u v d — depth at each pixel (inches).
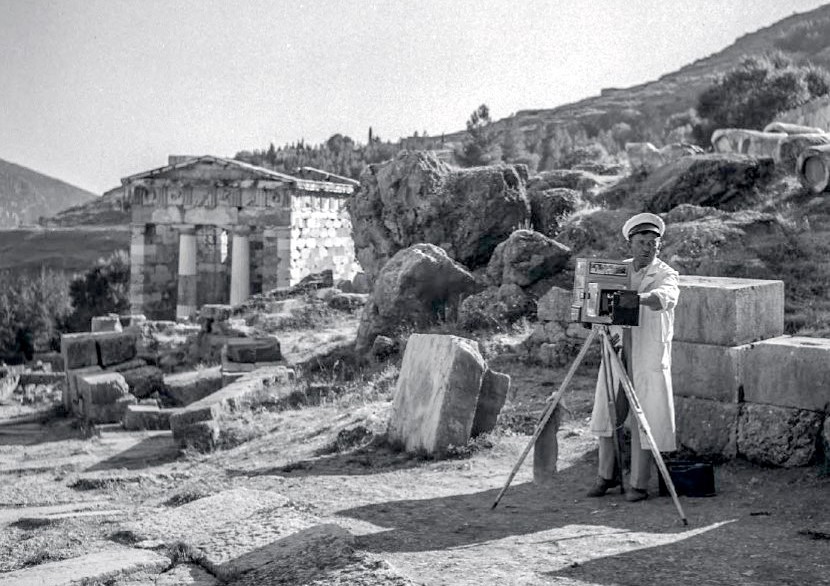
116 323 1120.2
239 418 617.6
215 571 253.1
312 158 6643.7
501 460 400.8
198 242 2274.9
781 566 229.6
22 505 450.0
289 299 1176.2
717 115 1956.2
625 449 365.1
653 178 823.7
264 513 303.6
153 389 841.5
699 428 365.1
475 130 2913.4
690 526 273.0
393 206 869.8
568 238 759.7
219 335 1031.0
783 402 346.3
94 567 259.1
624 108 7381.9
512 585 220.1
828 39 6668.3
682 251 632.4
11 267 5905.5
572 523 284.0
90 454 616.4
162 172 2046.0
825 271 588.1
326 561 242.2
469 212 837.2
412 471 396.5
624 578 223.0
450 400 420.5
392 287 748.6
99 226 6840.6
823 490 311.4
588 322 303.7
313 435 519.8
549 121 7381.9
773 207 738.2
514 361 604.7
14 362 2647.6
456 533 277.7
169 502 393.4
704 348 364.8
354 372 727.1
